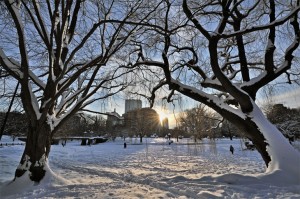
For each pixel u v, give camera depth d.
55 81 9.91
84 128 61.84
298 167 8.60
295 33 10.99
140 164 20.33
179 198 6.95
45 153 10.12
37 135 9.95
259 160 22.69
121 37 11.87
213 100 11.02
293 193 6.99
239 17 11.92
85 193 7.76
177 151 35.75
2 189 9.34
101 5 10.58
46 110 9.76
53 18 9.14
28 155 9.87
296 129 34.50
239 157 26.22
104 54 10.53
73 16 11.62
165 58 11.70
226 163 20.50
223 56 14.44
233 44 13.86
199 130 37.72
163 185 8.72
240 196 6.79
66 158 26.11
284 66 10.92
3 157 24.75
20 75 10.00
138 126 51.34
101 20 10.12
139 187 8.79
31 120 10.07
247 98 10.12
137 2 10.73
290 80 13.31
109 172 14.16
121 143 57.53
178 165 19.52
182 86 11.59
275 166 8.95
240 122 10.27
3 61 9.59
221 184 8.22
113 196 7.30
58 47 9.84
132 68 12.73
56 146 45.62
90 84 11.24
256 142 9.99
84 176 12.84
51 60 9.70
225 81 9.84
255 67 13.59
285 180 8.16
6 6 9.49
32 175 9.55
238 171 14.96
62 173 14.36
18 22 9.12
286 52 11.02
